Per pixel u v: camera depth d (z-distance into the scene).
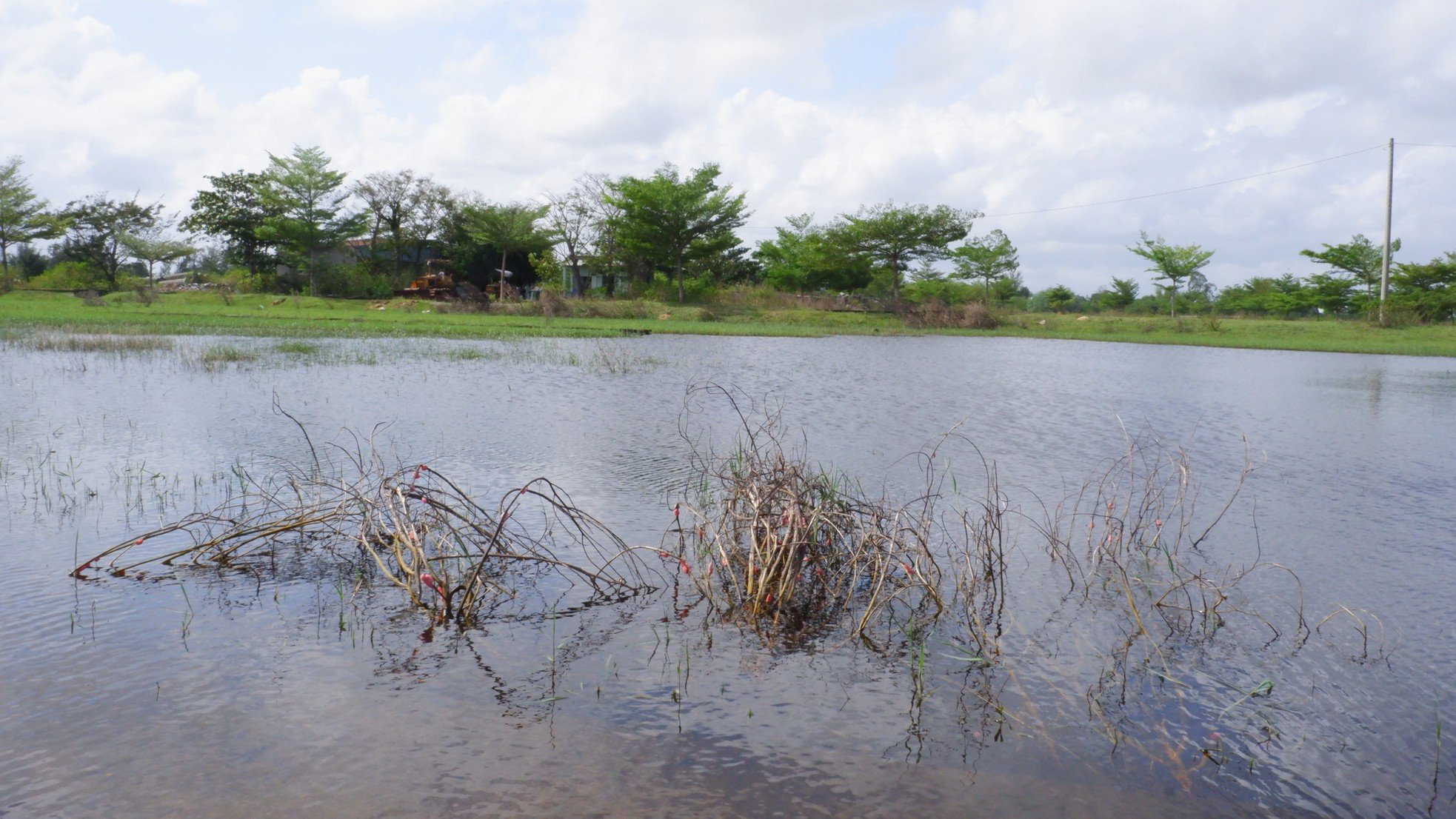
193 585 5.68
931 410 14.56
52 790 3.47
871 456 10.20
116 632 4.93
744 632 5.14
